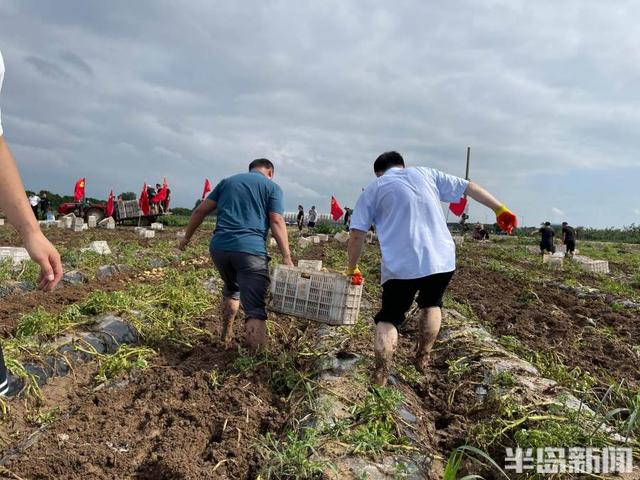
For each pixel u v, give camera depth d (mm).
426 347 5102
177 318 6934
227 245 5324
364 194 4816
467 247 25734
